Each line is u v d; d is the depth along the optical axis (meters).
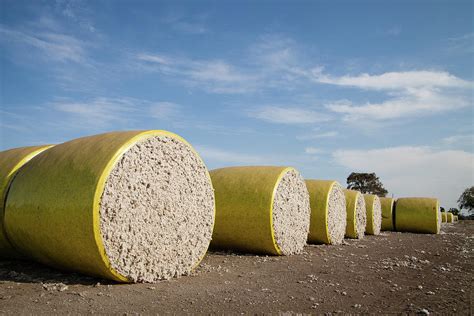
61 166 5.39
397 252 9.41
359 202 13.60
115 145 5.25
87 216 4.75
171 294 4.71
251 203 8.07
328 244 10.74
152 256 5.49
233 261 7.40
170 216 5.82
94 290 4.82
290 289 5.12
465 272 6.60
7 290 4.79
